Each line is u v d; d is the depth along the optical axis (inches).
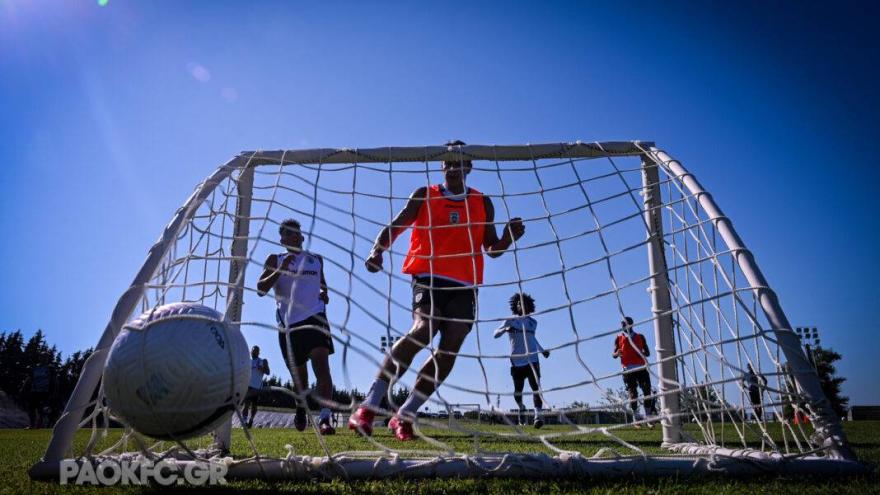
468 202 155.1
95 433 97.7
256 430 367.2
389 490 84.4
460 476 92.9
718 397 132.9
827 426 99.2
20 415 1275.8
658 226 172.4
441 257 129.4
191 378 81.4
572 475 92.4
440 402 98.3
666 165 142.3
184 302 90.7
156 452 124.9
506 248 153.9
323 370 197.3
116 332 103.7
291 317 195.3
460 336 144.0
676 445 149.6
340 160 147.8
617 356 347.9
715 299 111.7
